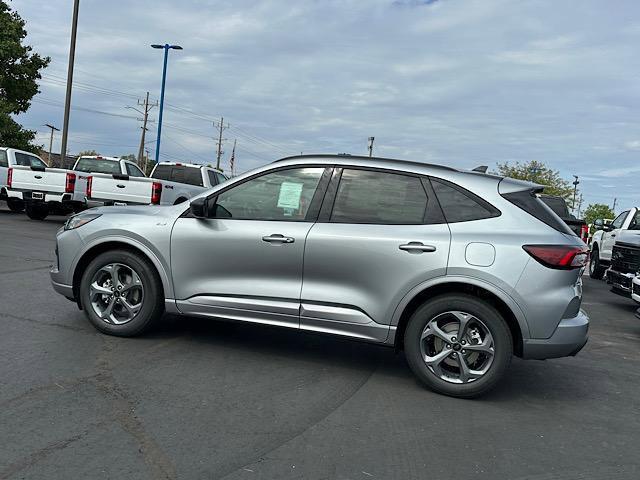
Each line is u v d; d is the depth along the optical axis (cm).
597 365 595
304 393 436
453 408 430
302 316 473
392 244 453
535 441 381
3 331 527
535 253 433
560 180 4844
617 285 1024
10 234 1259
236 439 350
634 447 382
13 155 1739
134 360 477
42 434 336
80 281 550
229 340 559
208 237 497
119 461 312
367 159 490
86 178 1594
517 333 446
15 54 2391
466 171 482
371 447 353
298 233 474
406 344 457
